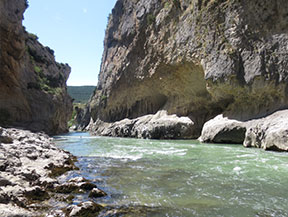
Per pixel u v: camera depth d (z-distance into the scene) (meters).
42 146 10.33
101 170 7.42
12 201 4.04
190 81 20.89
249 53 14.42
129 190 5.25
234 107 16.17
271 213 3.91
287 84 12.61
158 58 24.44
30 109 28.58
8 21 22.52
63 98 40.53
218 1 16.58
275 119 11.87
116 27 38.25
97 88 44.91
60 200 4.59
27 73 29.89
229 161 8.41
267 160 8.27
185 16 20.66
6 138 9.09
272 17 13.53
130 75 30.33
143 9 28.11
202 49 17.97
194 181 5.92
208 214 3.90
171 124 20.86
